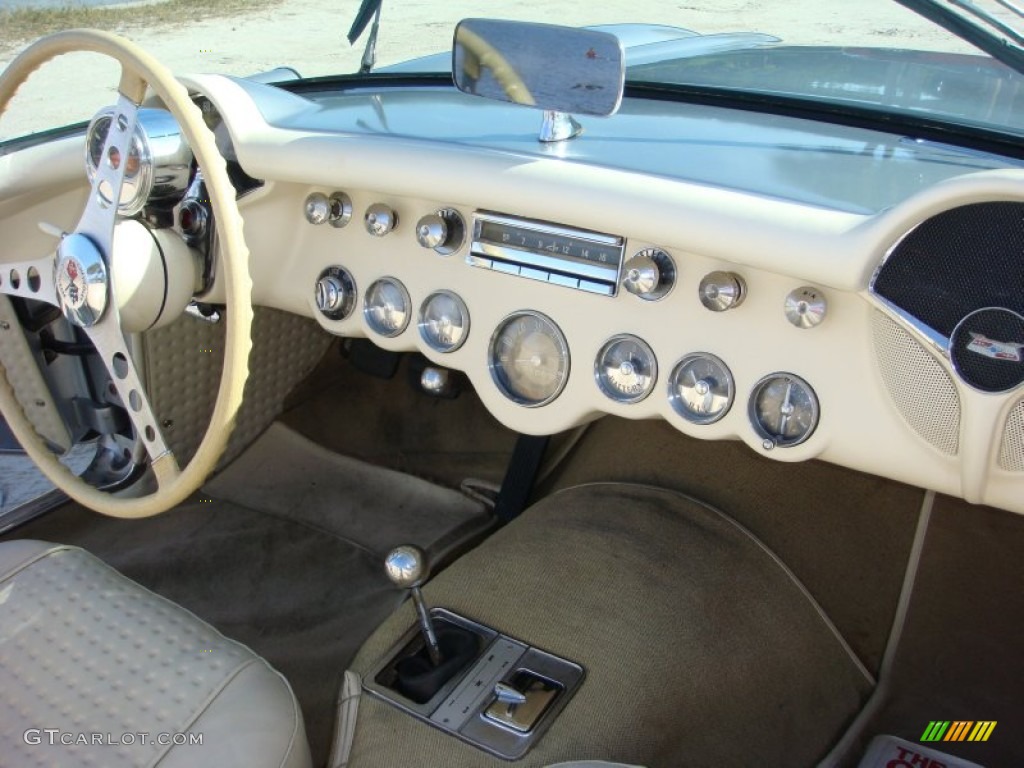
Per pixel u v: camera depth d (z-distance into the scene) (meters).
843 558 1.94
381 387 2.62
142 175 1.46
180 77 1.78
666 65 1.92
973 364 1.17
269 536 2.27
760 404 1.43
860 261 1.18
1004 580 1.93
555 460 2.36
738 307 1.41
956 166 1.44
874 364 1.30
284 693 1.28
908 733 1.76
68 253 1.47
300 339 2.48
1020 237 1.11
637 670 1.55
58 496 2.28
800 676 1.74
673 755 1.47
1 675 1.29
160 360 2.05
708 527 1.91
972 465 1.23
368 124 1.73
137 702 1.24
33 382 2.07
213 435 1.47
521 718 1.47
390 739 1.46
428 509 2.37
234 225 1.42
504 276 1.62
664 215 1.32
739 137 1.58
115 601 1.39
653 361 1.51
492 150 1.53
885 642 1.88
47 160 1.84
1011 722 1.76
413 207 1.70
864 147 1.53
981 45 1.51
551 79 1.38
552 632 1.62
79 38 1.44
